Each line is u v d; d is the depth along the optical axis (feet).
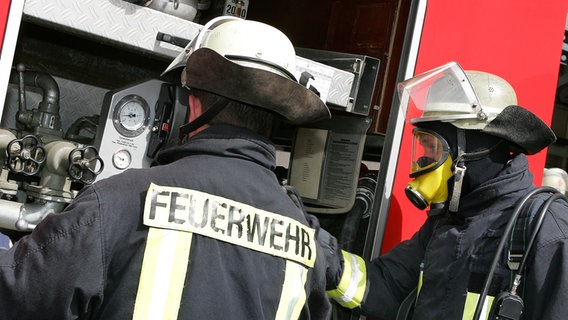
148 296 4.44
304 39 10.27
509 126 6.72
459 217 7.12
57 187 6.99
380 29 9.20
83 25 6.66
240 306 4.71
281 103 5.09
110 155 7.42
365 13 9.45
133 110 7.51
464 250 6.78
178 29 7.20
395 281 7.88
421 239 7.89
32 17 6.44
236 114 5.05
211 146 4.94
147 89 7.57
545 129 6.76
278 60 5.36
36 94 8.48
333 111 9.38
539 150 6.97
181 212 4.61
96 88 9.34
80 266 4.35
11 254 4.50
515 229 6.37
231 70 4.86
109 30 6.82
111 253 4.46
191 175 4.78
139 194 4.59
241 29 5.43
